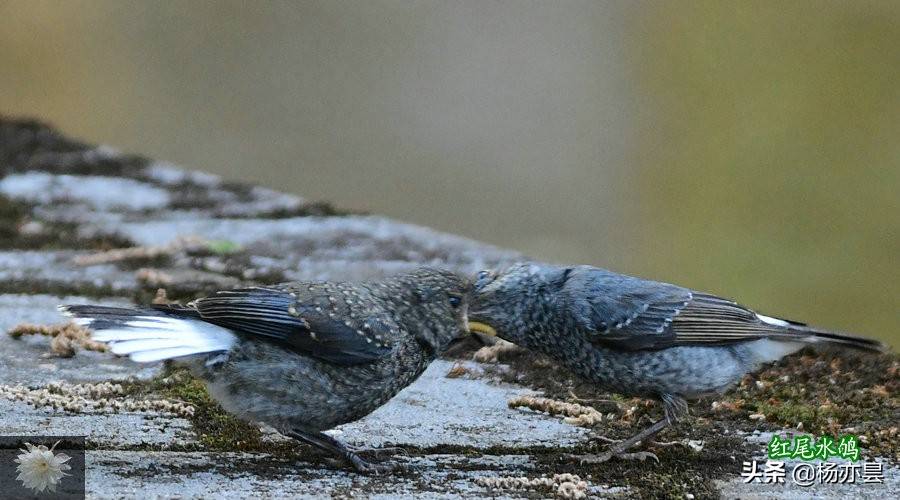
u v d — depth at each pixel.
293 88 21.52
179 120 21.20
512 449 7.66
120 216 12.55
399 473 7.17
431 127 21.75
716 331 8.72
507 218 21.75
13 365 8.55
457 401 8.55
